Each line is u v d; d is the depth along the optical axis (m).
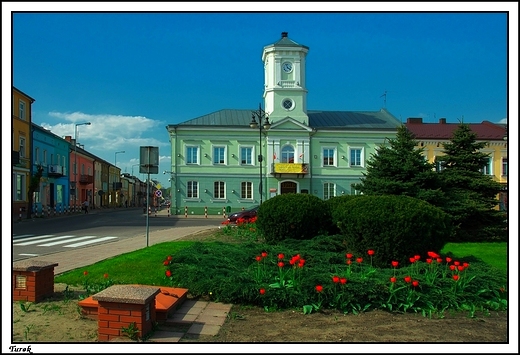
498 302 7.17
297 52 43.53
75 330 5.71
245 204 43.16
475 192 18.77
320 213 11.91
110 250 13.84
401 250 8.75
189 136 42.94
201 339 5.54
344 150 44.03
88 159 63.16
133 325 5.34
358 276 7.55
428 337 5.72
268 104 44.28
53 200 47.81
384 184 18.31
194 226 26.62
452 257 10.05
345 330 5.97
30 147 40.59
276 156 43.16
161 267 9.33
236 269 8.13
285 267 8.39
